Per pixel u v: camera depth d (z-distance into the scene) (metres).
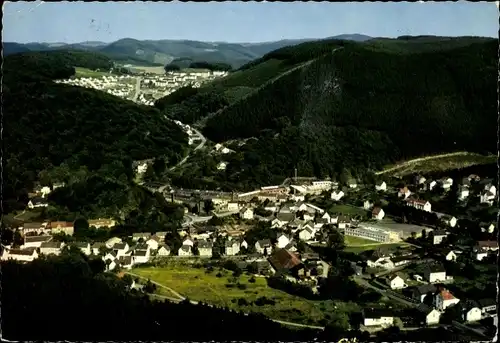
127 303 60.84
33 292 56.81
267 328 61.78
